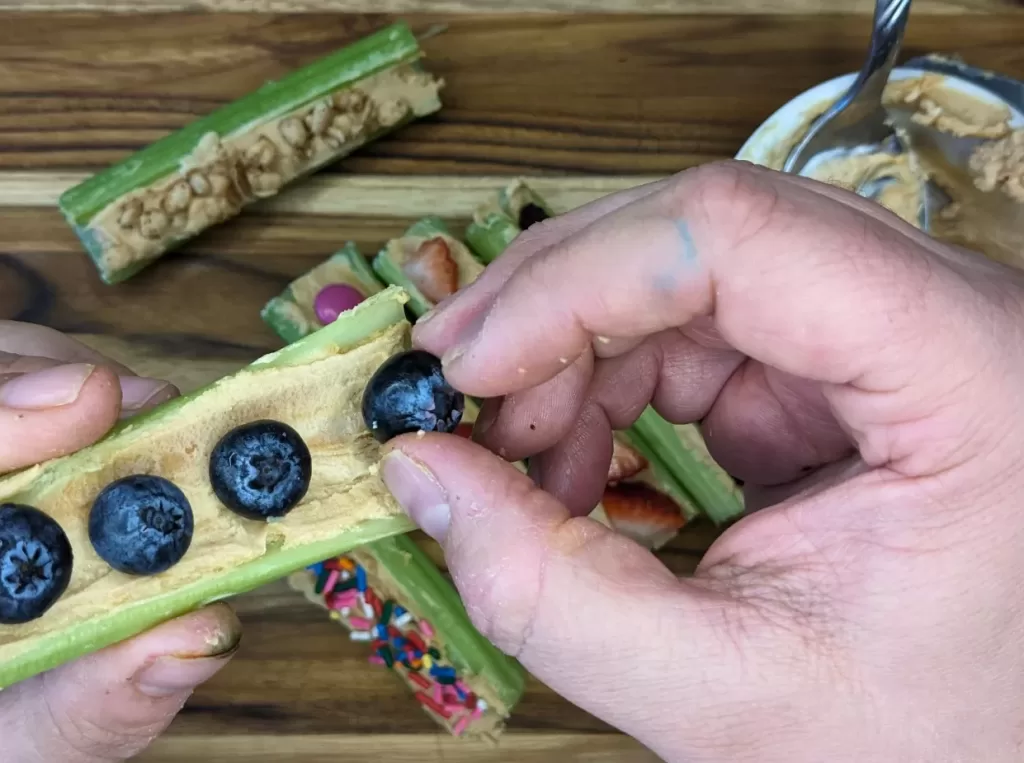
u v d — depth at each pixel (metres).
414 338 0.16
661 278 0.13
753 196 0.13
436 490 0.14
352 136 0.25
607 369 0.18
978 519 0.12
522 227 0.25
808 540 0.13
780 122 0.24
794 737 0.13
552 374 0.15
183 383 0.24
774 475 0.19
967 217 0.25
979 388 0.12
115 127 0.24
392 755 0.24
